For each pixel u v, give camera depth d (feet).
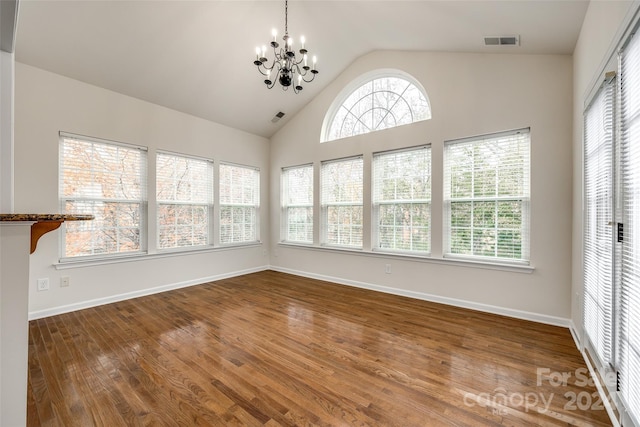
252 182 17.74
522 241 10.17
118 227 12.12
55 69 10.23
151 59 10.95
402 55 12.88
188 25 10.14
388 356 7.47
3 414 3.44
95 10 8.79
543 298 9.70
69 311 10.69
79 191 11.07
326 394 5.93
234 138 16.51
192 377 6.51
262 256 18.29
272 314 10.52
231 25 10.68
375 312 10.72
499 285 10.48
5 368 3.45
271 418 5.24
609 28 5.75
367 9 10.27
